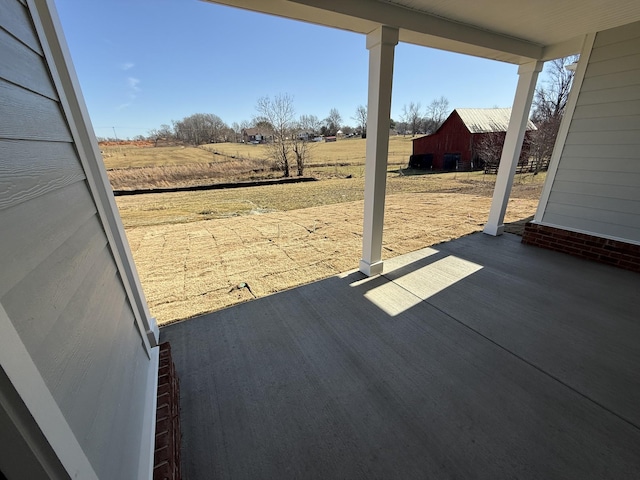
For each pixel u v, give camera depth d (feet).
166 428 4.06
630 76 9.18
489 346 6.49
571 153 10.89
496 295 8.57
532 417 4.80
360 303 8.31
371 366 5.99
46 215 2.40
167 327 7.44
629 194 9.73
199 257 12.42
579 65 10.20
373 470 4.08
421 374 5.75
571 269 10.14
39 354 1.89
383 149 8.41
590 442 4.37
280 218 19.25
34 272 2.04
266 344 6.72
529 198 23.63
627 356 6.08
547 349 6.35
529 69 11.28
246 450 4.37
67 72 4.28
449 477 3.95
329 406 5.10
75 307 2.58
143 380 4.45
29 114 2.41
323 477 4.00
